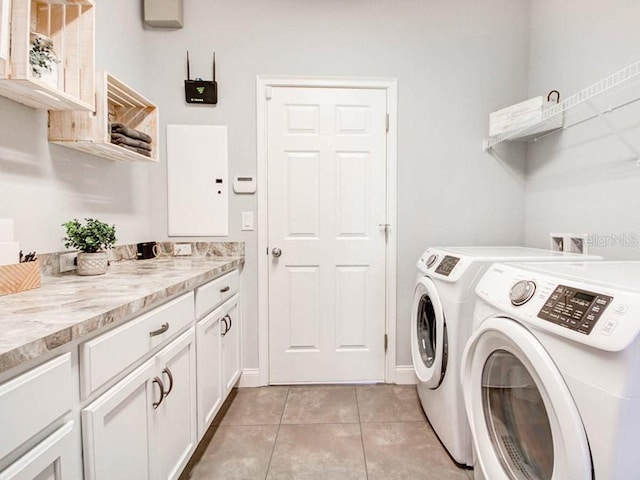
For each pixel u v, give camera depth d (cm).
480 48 212
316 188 212
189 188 208
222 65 206
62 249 139
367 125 212
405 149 213
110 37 170
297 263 214
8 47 93
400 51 210
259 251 211
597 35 157
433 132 213
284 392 207
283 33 206
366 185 214
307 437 162
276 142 210
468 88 212
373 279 216
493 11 211
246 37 206
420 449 152
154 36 203
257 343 214
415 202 214
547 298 83
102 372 79
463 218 215
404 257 216
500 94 213
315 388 212
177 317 120
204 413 144
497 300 100
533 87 208
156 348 106
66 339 66
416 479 135
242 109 207
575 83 172
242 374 213
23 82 98
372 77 209
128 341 90
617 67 146
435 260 167
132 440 92
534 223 207
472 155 214
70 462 70
